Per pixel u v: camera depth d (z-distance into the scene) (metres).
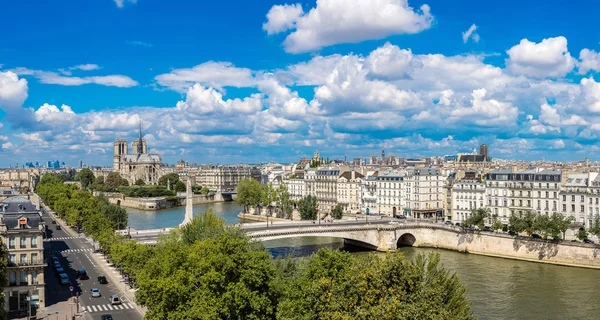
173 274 130.88
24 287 159.75
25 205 171.00
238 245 135.00
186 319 119.81
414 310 101.25
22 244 160.75
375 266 113.94
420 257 118.06
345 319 102.31
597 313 171.38
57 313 155.75
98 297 173.25
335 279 124.69
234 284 124.44
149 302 129.12
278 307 127.12
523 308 176.62
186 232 189.25
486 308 176.75
